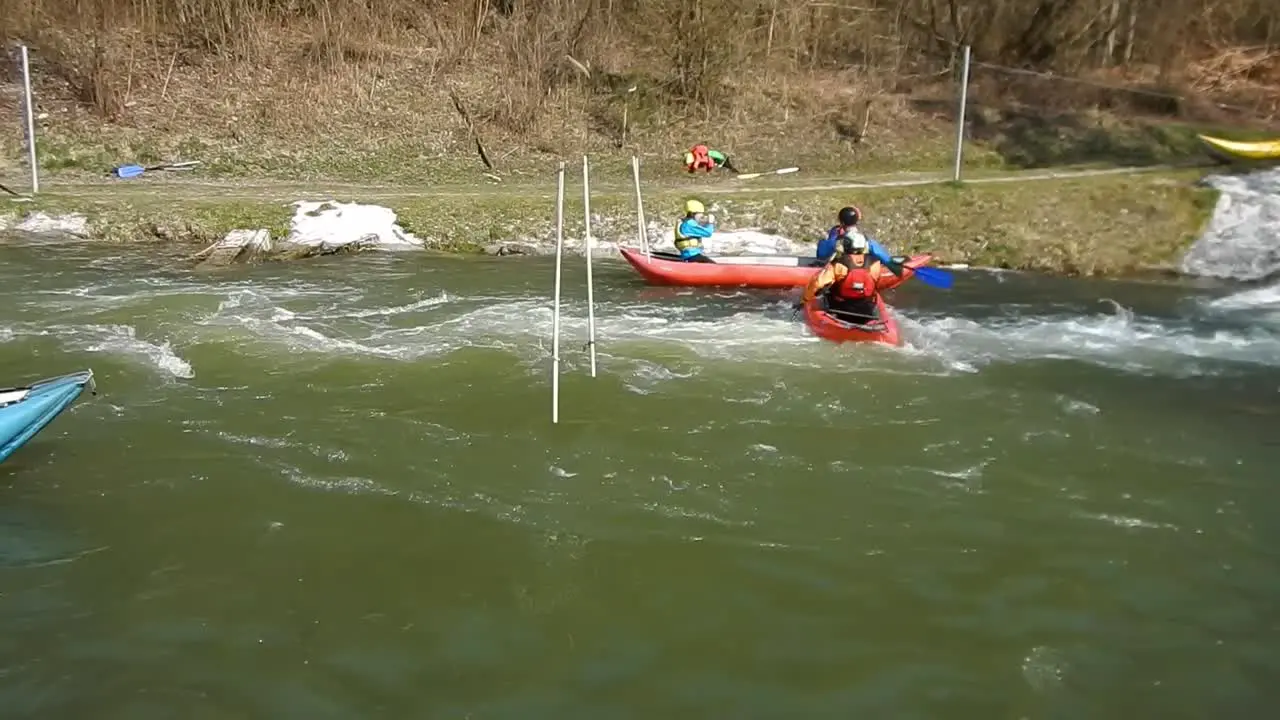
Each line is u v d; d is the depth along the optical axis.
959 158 15.65
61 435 7.31
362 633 5.02
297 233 13.94
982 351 9.71
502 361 9.12
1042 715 4.48
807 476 6.82
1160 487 6.69
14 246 13.30
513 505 6.37
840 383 8.66
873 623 5.14
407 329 10.10
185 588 5.39
